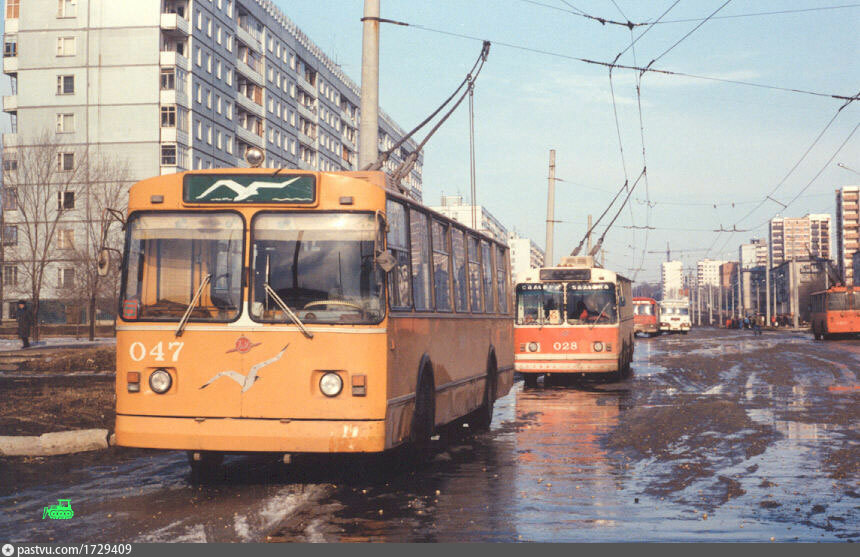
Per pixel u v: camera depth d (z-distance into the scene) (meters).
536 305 27.30
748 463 11.91
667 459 12.30
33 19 75.12
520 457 12.62
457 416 14.05
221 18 83.31
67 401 19.61
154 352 9.95
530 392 24.73
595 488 10.12
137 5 74.06
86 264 59.56
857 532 7.96
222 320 9.88
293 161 104.50
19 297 69.81
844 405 19.69
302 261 9.97
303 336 9.80
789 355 42.59
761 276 178.62
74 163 73.94
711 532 7.95
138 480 10.76
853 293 65.50
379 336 9.87
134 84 74.00
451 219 14.29
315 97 112.62
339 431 9.70
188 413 9.85
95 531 7.85
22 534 7.75
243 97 88.81
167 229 10.12
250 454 13.13
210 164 80.94
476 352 15.63
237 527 8.02
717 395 22.33
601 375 32.50
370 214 10.04
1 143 60.19
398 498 9.48
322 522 8.25
